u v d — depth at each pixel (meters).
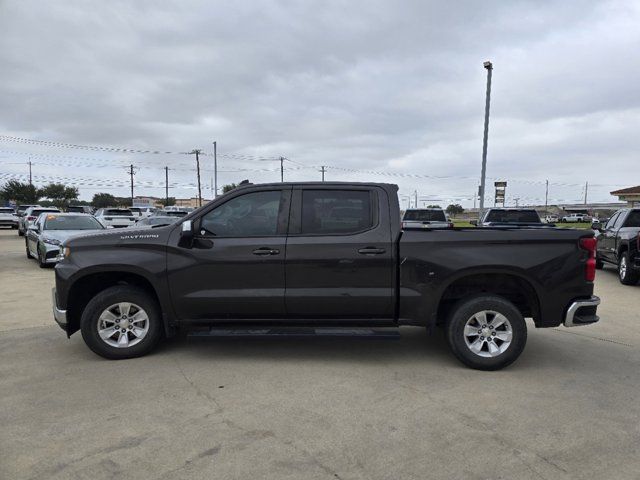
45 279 11.11
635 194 29.50
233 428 3.60
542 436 3.51
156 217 18.84
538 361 5.27
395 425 3.67
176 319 5.14
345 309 5.02
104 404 4.02
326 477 2.97
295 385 4.47
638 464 3.14
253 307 5.04
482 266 4.86
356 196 5.10
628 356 5.46
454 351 4.96
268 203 5.12
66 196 86.31
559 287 4.91
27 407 3.96
